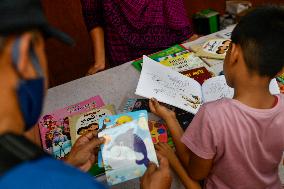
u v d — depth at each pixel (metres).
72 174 0.43
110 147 0.91
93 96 1.26
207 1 2.88
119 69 1.38
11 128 0.44
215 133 0.79
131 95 1.24
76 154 0.90
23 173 0.39
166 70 1.22
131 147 0.90
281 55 0.71
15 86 0.42
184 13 1.60
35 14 0.41
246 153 0.81
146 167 0.87
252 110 0.76
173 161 0.97
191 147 0.86
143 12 1.50
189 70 1.29
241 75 0.77
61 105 1.24
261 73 0.73
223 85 1.15
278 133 0.79
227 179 0.89
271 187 0.92
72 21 2.68
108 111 1.16
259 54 0.71
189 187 0.94
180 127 1.04
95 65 1.63
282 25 0.71
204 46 1.42
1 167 0.39
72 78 2.55
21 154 0.41
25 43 0.40
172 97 1.11
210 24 2.66
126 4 1.48
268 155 0.83
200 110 0.84
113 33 1.58
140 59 1.42
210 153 0.83
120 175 0.86
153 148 0.90
